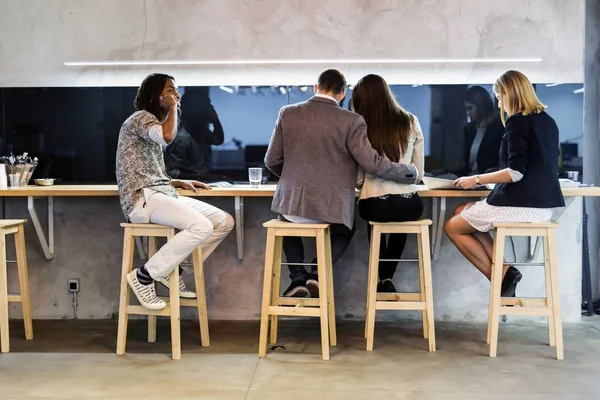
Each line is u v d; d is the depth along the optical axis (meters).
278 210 3.67
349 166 3.69
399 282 4.44
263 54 4.86
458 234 3.95
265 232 4.44
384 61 4.82
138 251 4.53
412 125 3.80
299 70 4.89
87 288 4.55
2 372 3.39
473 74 4.86
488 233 4.09
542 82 4.82
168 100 3.75
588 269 4.75
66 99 4.93
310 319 4.46
